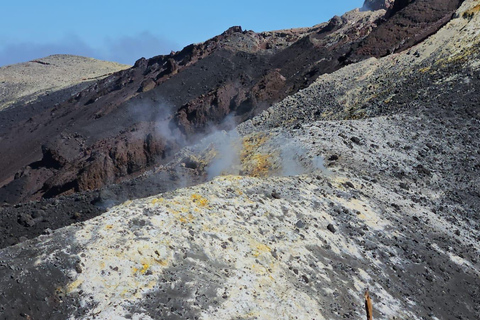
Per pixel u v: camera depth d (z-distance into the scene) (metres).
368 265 17.95
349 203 20.97
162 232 14.80
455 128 33.22
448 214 24.88
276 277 15.25
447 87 38.97
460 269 20.53
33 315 12.05
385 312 16.19
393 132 31.30
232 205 17.27
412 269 19.00
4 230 29.81
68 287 12.72
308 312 14.57
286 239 16.86
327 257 17.23
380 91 46.22
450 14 62.84
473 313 18.48
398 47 60.81
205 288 13.69
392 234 20.28
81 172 63.72
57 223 30.64
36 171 78.06
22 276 12.48
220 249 15.16
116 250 13.74
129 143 67.94
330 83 54.00
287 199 19.12
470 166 29.47
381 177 25.52
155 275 13.55
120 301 12.69
